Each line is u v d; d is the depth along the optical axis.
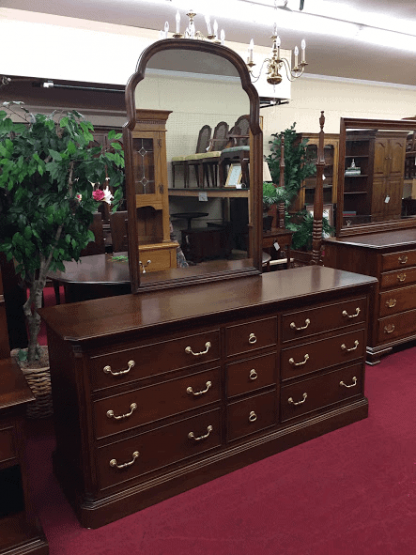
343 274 2.86
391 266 3.51
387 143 4.00
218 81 2.59
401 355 3.77
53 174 2.43
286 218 7.02
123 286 3.46
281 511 2.03
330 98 8.23
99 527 1.95
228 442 2.30
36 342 2.86
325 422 2.62
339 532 1.90
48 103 5.94
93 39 4.76
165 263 2.59
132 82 2.31
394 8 5.02
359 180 3.93
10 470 2.19
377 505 2.05
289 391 2.47
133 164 2.38
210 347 2.16
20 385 1.79
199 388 2.16
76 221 2.70
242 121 2.69
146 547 1.85
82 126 2.58
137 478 2.05
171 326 2.02
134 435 2.01
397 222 4.28
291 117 7.84
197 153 2.58
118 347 1.91
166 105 2.44
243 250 2.82
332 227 5.47
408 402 2.98
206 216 2.67
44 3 4.28
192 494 2.15
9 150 2.38
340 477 2.25
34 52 4.51
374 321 3.53
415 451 2.45
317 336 2.52
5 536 1.74
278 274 2.90
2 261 3.28
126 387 1.96
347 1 4.80
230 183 2.70
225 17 4.90
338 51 6.40
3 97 5.70
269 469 2.32
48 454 2.49
